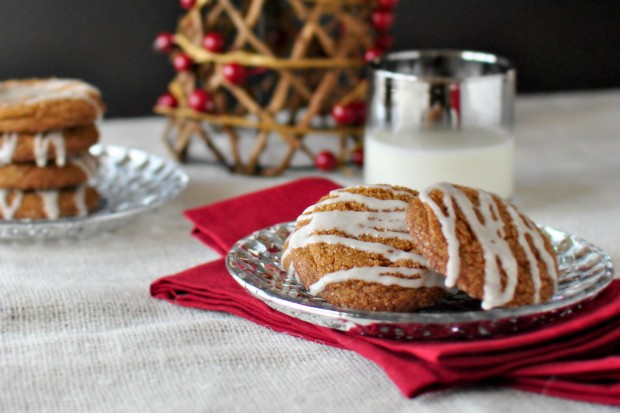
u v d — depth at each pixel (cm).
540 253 64
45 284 70
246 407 60
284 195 78
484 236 63
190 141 94
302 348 64
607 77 124
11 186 78
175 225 80
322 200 66
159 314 68
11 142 78
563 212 81
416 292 63
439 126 81
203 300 68
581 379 60
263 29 89
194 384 62
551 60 124
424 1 119
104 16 114
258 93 99
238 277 64
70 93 80
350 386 61
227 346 64
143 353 64
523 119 105
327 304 62
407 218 64
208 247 76
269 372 62
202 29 89
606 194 85
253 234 70
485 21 121
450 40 121
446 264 62
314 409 60
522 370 60
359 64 87
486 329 61
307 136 99
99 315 68
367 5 89
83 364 63
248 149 95
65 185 79
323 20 110
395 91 81
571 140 98
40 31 114
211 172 90
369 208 66
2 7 112
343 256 64
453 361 59
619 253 74
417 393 59
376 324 61
